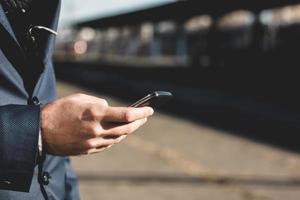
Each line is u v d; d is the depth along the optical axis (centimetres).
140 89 2234
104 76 3250
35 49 98
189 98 1794
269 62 2294
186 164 708
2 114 79
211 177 636
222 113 1360
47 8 97
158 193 558
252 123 1158
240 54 2656
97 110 76
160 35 6184
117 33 7506
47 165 109
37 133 79
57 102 81
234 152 804
